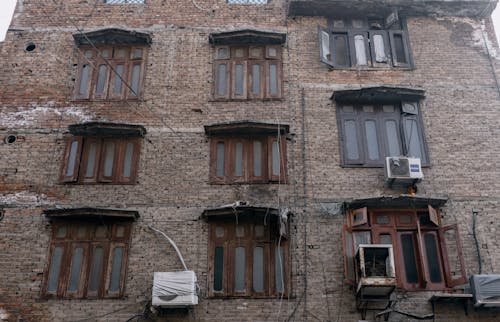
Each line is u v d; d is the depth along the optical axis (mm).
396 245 14305
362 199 14516
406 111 16078
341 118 16156
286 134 15820
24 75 16859
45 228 14641
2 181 15281
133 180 15273
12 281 14031
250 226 14555
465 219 14781
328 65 16938
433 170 15422
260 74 16797
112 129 15609
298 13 17828
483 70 17062
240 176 15266
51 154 15672
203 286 13953
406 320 13523
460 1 17500
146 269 14141
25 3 18047
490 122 16172
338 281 13961
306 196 15016
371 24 17859
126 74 16812
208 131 15664
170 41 17375
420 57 17234
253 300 13781
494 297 13203
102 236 14523
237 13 17938
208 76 16797
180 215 14789
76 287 13961
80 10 17953
